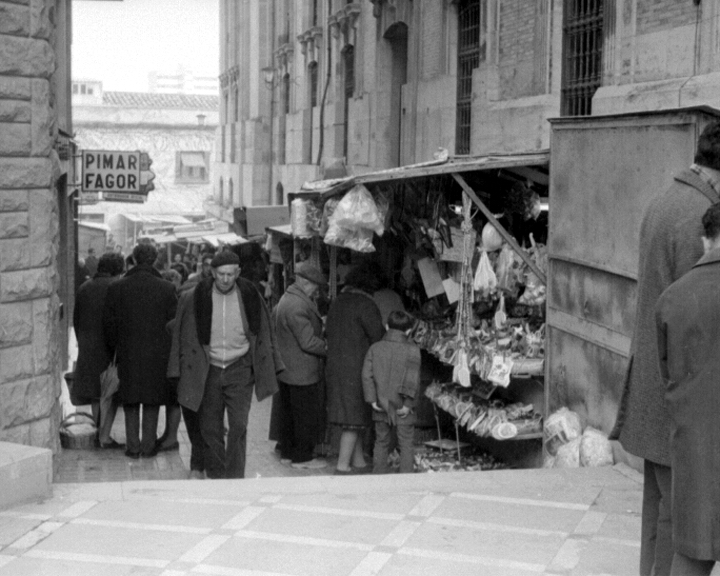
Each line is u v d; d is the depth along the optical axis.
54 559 5.26
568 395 8.18
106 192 19.03
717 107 8.80
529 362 8.63
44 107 7.49
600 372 7.61
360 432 9.94
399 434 9.35
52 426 7.70
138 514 5.96
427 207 10.20
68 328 20.39
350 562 5.20
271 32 36.25
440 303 10.52
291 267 17.36
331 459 10.70
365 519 5.86
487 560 5.24
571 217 8.17
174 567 5.13
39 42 7.43
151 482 6.63
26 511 6.02
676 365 4.16
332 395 9.70
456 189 10.31
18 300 7.37
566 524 5.81
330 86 26.52
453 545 5.45
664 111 6.72
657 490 4.77
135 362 9.91
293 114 31.59
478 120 14.84
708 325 4.10
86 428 10.77
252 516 5.91
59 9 18.05
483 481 6.64
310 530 5.68
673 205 4.55
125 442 10.93
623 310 7.24
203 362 8.62
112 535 5.60
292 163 31.75
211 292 8.64
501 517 5.92
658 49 9.91
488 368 8.66
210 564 5.17
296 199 11.59
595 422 7.68
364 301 9.68
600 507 6.12
